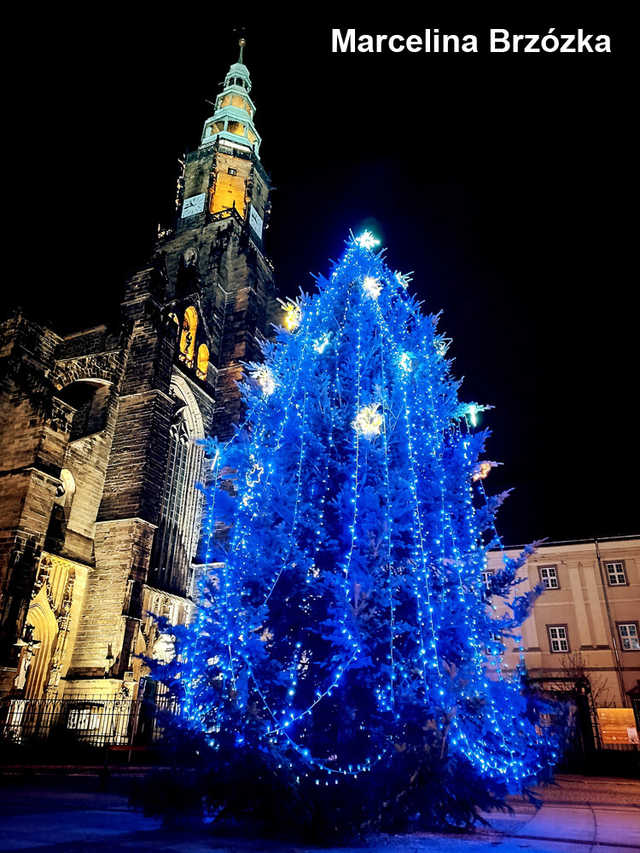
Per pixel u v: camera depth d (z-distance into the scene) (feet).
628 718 103.19
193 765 31.19
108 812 36.29
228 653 35.24
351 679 35.17
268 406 49.47
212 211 189.98
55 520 97.96
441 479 43.34
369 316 48.60
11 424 94.48
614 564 114.73
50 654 92.07
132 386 115.96
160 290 128.26
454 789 31.96
